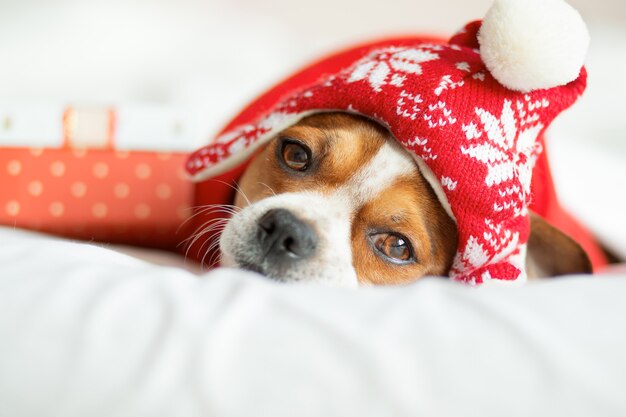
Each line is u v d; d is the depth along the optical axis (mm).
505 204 342
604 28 846
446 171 336
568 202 558
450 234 373
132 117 460
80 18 728
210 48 775
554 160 582
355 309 230
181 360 207
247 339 217
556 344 219
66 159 445
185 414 196
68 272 237
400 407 200
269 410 199
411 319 226
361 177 369
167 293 229
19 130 440
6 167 436
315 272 352
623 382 212
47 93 711
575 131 765
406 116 340
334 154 372
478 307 231
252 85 724
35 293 227
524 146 355
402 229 366
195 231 449
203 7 788
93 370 206
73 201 447
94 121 453
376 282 376
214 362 206
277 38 817
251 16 813
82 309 222
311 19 839
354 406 201
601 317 229
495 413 202
